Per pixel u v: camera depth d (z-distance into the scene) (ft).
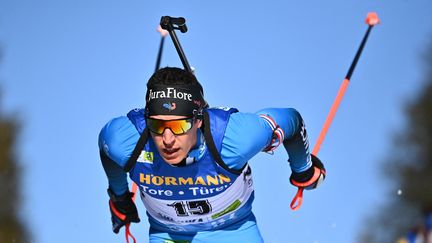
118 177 41.27
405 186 176.35
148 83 36.52
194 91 36.27
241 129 36.78
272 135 38.11
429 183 181.47
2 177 170.40
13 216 165.58
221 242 41.42
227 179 37.58
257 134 37.04
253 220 42.52
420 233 106.52
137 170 37.83
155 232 42.55
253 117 37.50
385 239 149.28
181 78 36.14
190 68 45.70
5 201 167.02
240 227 41.75
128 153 37.47
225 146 36.65
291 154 42.06
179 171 37.24
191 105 35.83
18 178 173.06
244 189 39.55
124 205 43.27
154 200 39.14
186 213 39.37
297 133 40.57
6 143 176.35
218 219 40.42
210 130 36.52
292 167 43.19
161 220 40.86
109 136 37.78
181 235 41.98
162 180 37.78
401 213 161.99
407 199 171.22
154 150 37.09
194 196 38.24
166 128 35.50
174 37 45.78
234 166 37.14
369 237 142.10
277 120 38.96
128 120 37.86
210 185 37.70
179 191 38.04
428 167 189.98
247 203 41.06
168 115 35.45
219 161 36.65
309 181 43.68
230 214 40.42
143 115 37.55
